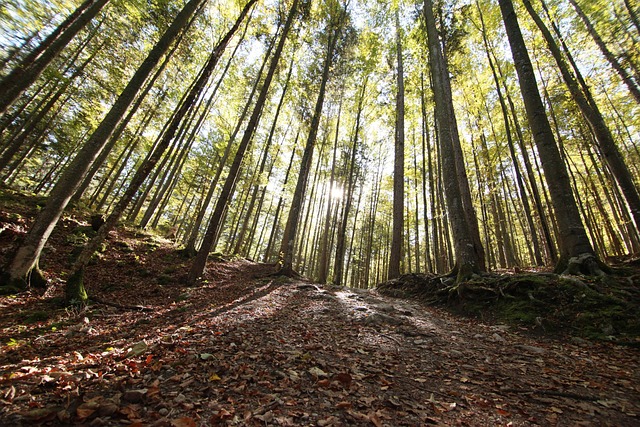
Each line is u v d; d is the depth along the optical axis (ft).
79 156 19.92
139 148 70.44
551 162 21.77
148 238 42.29
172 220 109.60
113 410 6.91
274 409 7.68
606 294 16.96
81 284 19.42
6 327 14.10
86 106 50.24
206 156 71.36
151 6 38.19
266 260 69.87
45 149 63.62
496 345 14.82
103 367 9.83
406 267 112.47
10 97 19.71
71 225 32.19
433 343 14.78
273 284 35.29
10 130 51.31
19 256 18.93
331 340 14.57
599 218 68.69
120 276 26.63
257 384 9.12
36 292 19.03
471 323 19.92
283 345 13.16
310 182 92.73
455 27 42.16
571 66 36.42
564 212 21.20
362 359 12.03
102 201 55.01
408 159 64.23
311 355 11.97
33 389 7.82
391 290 35.14
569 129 49.67
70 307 17.74
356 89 62.08
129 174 83.35
